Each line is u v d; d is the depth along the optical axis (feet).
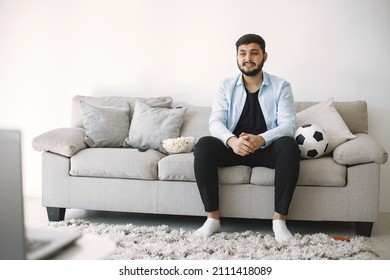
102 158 8.97
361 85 10.78
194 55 11.32
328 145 8.83
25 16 11.89
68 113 11.90
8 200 2.91
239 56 9.00
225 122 9.18
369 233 8.39
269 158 8.50
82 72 11.81
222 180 8.47
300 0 10.84
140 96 11.63
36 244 3.32
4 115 12.12
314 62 10.89
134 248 7.18
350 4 10.68
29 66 11.95
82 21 11.71
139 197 8.91
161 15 11.37
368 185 8.20
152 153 9.25
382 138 10.75
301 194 8.38
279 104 9.02
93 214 10.15
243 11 11.04
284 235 7.75
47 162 9.21
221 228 8.98
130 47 11.57
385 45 10.63
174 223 9.39
